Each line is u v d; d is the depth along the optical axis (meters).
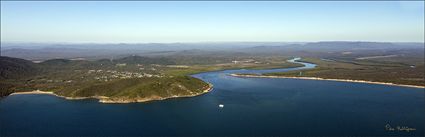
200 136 162.00
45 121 191.62
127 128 176.62
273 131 167.62
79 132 170.38
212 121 187.50
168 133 167.62
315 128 171.75
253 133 165.12
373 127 172.75
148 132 169.50
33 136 165.12
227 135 163.00
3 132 171.50
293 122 183.12
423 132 164.25
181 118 195.38
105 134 167.00
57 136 164.62
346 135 160.62
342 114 198.62
